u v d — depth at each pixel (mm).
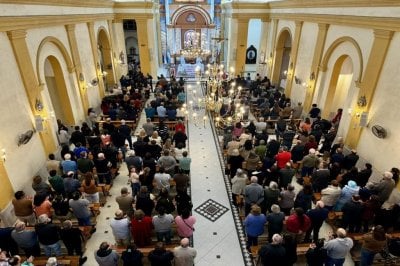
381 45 8742
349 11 10328
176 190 7484
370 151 9312
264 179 7742
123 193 6758
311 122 12680
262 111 13586
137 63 24594
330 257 5547
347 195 6938
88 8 14180
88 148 9961
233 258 6742
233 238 7312
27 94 8852
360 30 9836
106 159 8562
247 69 22672
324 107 12500
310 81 13297
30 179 8656
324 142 9992
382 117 8797
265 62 19891
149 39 20000
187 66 27125
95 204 7539
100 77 15641
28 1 8805
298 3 14320
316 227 6340
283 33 17016
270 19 18891
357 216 6309
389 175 6910
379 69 8883
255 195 6828
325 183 7703
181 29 29500
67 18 11711
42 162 9430
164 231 6168
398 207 6227
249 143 8750
